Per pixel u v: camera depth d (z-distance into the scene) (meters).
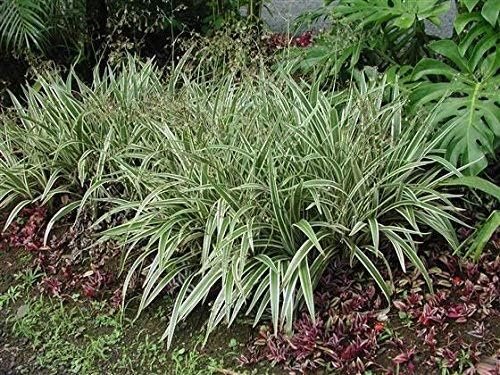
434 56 3.78
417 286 2.93
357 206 2.93
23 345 3.17
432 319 2.78
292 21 5.01
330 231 2.96
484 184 2.92
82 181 3.50
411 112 3.32
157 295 3.16
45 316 3.27
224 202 2.95
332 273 3.04
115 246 3.43
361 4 3.60
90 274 3.38
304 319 2.86
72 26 4.64
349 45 3.74
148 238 3.38
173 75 3.92
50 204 3.78
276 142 3.07
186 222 3.11
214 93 3.78
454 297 2.89
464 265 2.99
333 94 3.53
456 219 3.00
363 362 2.71
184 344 2.97
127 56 4.32
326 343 2.76
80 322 3.20
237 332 2.94
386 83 3.43
